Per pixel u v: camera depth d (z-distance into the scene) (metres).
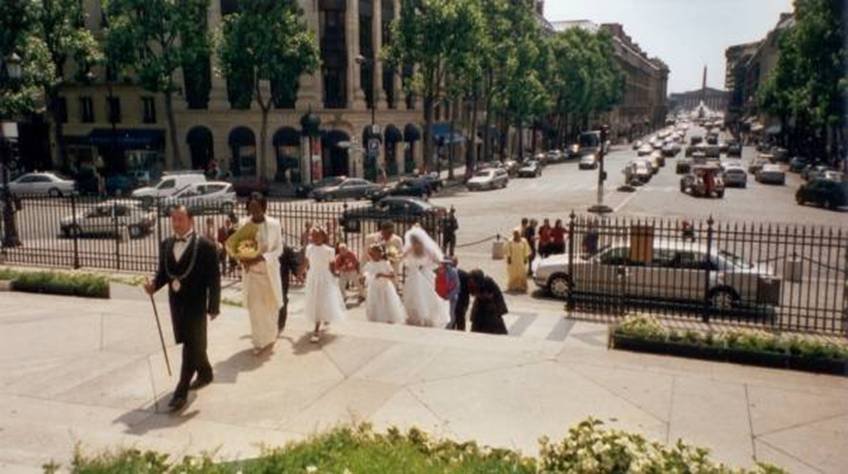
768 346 8.37
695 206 38.38
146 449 5.56
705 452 4.54
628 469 4.25
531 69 65.38
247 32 43.06
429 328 9.70
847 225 30.41
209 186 34.97
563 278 16.84
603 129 35.09
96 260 18.72
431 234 19.25
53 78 39.19
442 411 6.68
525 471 4.66
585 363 8.14
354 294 15.66
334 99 52.44
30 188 39.50
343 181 41.75
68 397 7.03
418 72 52.31
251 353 8.44
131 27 43.16
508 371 7.84
